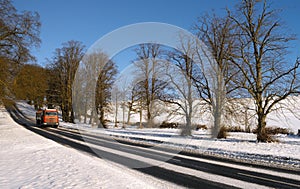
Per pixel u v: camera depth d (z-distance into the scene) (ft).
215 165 31.71
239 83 60.08
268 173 27.48
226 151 43.45
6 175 22.00
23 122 127.95
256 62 59.72
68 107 129.80
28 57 67.31
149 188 19.26
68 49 121.39
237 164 32.68
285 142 54.75
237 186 22.12
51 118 107.14
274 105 60.23
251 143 53.36
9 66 63.62
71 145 48.37
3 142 49.16
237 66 60.75
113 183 19.56
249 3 60.64
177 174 26.14
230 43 61.41
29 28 65.10
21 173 22.67
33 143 46.68
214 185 22.31
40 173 22.50
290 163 33.73
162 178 24.20
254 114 60.08
